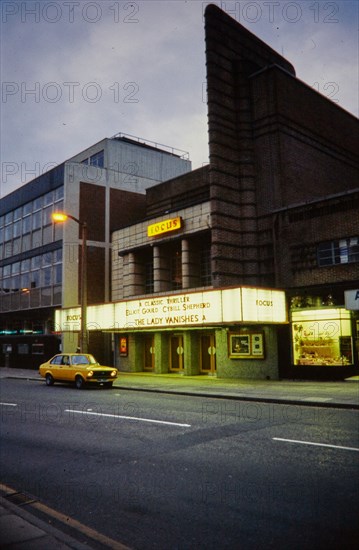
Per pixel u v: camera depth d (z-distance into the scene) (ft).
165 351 91.97
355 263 66.95
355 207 67.67
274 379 71.72
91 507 18.72
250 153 83.15
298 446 27.81
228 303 70.03
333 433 31.53
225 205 79.92
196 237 87.51
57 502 19.39
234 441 29.55
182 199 107.45
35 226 127.34
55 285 115.14
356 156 100.42
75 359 71.36
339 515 17.04
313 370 69.56
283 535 15.55
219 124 81.56
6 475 23.49
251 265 80.02
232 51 86.33
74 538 15.35
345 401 45.34
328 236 70.28
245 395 52.49
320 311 70.38
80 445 29.71
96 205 118.01
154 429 34.30
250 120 84.53
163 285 94.79
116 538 15.78
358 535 15.39
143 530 16.35
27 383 81.25
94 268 114.32
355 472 22.26
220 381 71.72
